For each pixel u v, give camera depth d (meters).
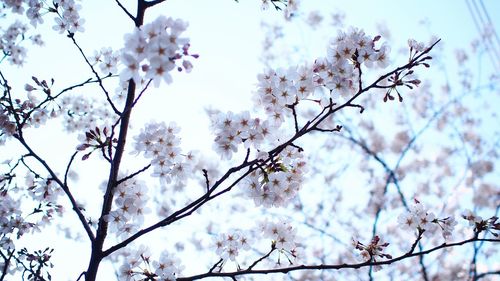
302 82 1.43
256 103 1.47
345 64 1.41
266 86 1.44
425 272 2.94
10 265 1.66
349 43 1.41
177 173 1.51
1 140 1.63
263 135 1.45
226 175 1.41
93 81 1.52
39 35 1.98
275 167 1.49
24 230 1.66
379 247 1.47
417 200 1.49
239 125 1.44
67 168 1.47
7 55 1.84
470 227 1.44
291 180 1.50
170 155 1.50
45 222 1.68
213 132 1.46
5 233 1.64
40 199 1.63
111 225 1.47
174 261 1.48
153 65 1.27
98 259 1.43
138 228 1.49
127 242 1.42
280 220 1.53
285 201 1.50
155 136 1.49
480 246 2.81
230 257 1.55
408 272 3.47
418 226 1.47
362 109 1.39
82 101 1.92
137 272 1.46
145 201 1.50
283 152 1.49
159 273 1.44
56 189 1.66
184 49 1.29
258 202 1.50
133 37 1.28
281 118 1.45
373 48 1.41
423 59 1.38
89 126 1.90
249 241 1.56
